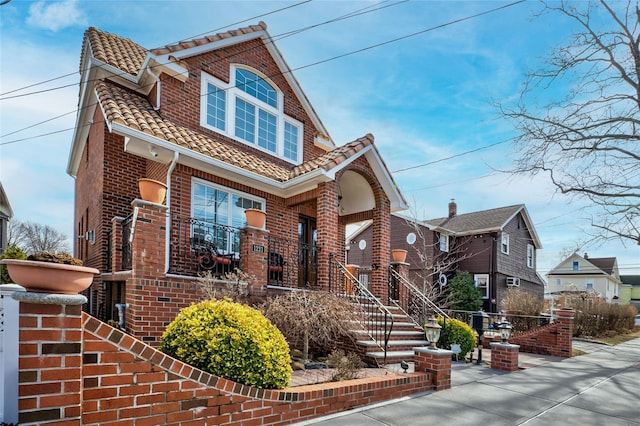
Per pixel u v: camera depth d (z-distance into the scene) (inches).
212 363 156.1
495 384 270.7
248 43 417.7
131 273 239.6
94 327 123.6
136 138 273.3
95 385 122.2
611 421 204.1
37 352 107.0
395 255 434.9
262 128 425.7
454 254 990.4
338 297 293.7
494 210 1078.4
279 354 175.8
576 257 1694.1
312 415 178.7
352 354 267.0
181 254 315.6
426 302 411.8
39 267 107.1
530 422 195.9
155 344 236.7
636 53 498.0
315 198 378.3
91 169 409.7
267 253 305.9
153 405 133.1
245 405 155.7
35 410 105.3
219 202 356.8
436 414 195.8
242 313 177.5
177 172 321.1
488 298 936.9
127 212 348.8
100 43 377.1
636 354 481.7
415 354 255.1
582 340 637.9
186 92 353.1
